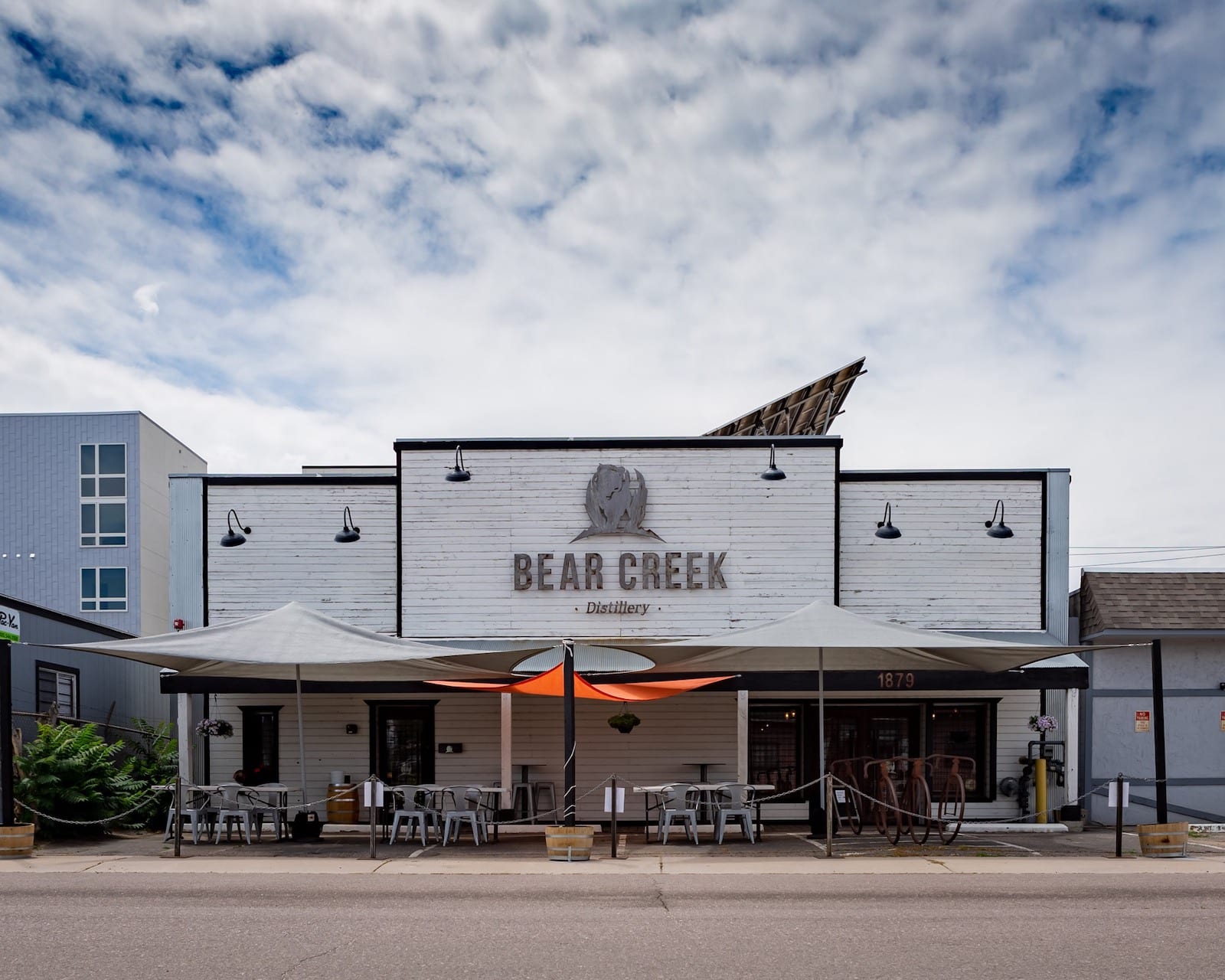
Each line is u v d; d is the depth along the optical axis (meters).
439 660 13.72
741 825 15.62
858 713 17.56
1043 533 17.28
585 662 16.33
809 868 11.00
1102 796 17.14
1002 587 17.16
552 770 17.19
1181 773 17.19
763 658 14.55
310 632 12.83
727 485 17.03
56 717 15.58
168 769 17.70
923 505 17.28
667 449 17.11
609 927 7.59
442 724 17.33
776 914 8.13
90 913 8.09
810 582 16.84
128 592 35.47
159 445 37.72
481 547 16.89
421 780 17.25
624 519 16.91
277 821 14.43
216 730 16.64
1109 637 17.34
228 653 12.12
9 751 11.99
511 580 16.84
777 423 24.09
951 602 17.09
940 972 6.34
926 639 12.52
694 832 13.88
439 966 6.43
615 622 16.75
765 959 6.64
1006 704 17.30
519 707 17.31
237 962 6.52
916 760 14.22
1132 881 9.96
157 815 16.08
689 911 8.27
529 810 16.89
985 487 17.34
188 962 6.50
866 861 11.71
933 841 14.16
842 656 14.52
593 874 10.51
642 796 17.12
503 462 17.06
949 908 8.41
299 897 8.91
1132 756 17.25
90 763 14.48
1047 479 17.34
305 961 6.55
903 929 7.53
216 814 14.16
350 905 8.52
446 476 16.73
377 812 17.00
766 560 16.89
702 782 17.09
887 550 17.20
